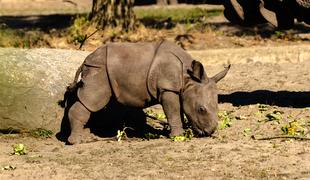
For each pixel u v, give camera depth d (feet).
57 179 40.91
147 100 49.34
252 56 89.81
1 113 52.54
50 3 206.49
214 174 40.88
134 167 42.80
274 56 89.71
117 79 48.98
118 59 49.03
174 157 44.73
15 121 52.75
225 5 55.67
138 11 171.63
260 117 57.00
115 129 55.52
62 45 96.17
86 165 43.75
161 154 45.62
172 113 48.98
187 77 48.60
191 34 104.83
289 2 54.08
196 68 48.26
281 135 49.88
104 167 43.09
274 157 44.21
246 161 43.39
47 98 53.06
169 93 48.47
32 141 52.13
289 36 104.78
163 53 48.83
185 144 47.91
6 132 53.21
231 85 74.84
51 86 53.42
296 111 59.11
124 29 105.60
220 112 59.16
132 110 55.88
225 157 44.39
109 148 48.16
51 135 53.36
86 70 49.80
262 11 54.19
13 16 164.04
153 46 49.42
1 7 199.52
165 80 48.34
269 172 41.09
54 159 45.62
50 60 54.90
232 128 53.31
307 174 40.60
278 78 78.18
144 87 48.78
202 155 44.98
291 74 80.43
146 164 43.39
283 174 40.60
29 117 52.85
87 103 49.34
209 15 143.43
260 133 51.26
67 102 53.62
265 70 83.76
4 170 43.19
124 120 55.62
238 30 112.57
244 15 54.85
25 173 42.37
